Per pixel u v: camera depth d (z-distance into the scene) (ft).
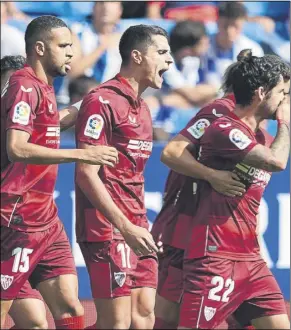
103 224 62.13
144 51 63.31
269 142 61.82
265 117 60.70
